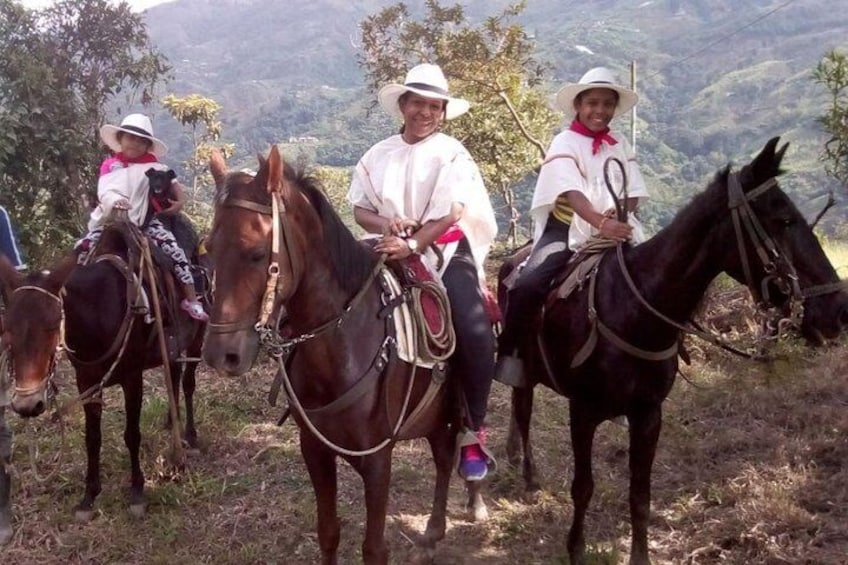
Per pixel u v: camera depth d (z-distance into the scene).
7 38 10.44
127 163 5.32
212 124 18.66
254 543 4.34
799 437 5.40
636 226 4.17
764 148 3.21
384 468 3.16
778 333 3.31
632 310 3.54
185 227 5.47
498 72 15.30
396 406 3.21
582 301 3.77
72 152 10.44
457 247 3.73
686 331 3.59
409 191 3.60
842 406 5.88
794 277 3.18
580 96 4.16
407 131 3.68
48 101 10.23
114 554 4.25
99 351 4.52
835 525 4.25
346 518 4.59
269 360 7.59
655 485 4.93
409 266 3.44
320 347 3.00
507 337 4.23
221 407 6.40
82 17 11.10
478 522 4.57
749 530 4.19
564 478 5.11
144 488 4.89
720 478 4.92
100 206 5.33
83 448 5.48
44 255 10.19
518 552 4.28
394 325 3.19
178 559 4.17
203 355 2.58
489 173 16.39
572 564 3.96
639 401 3.67
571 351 3.79
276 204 2.64
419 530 4.53
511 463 5.31
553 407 6.43
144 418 5.95
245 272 2.58
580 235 4.14
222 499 4.86
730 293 7.95
